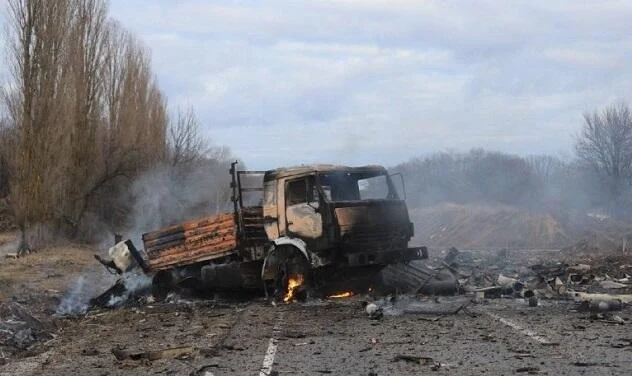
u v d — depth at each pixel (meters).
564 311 14.40
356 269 17.05
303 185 16.95
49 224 39.41
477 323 12.75
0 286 21.89
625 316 13.52
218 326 13.59
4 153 42.22
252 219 18.31
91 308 19.62
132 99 48.81
